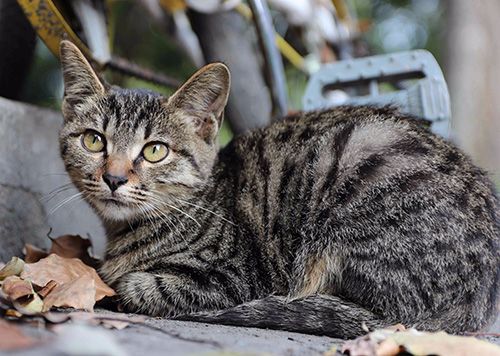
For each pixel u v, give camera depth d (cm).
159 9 107
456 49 182
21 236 81
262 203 75
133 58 180
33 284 70
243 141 80
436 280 71
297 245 74
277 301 71
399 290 71
